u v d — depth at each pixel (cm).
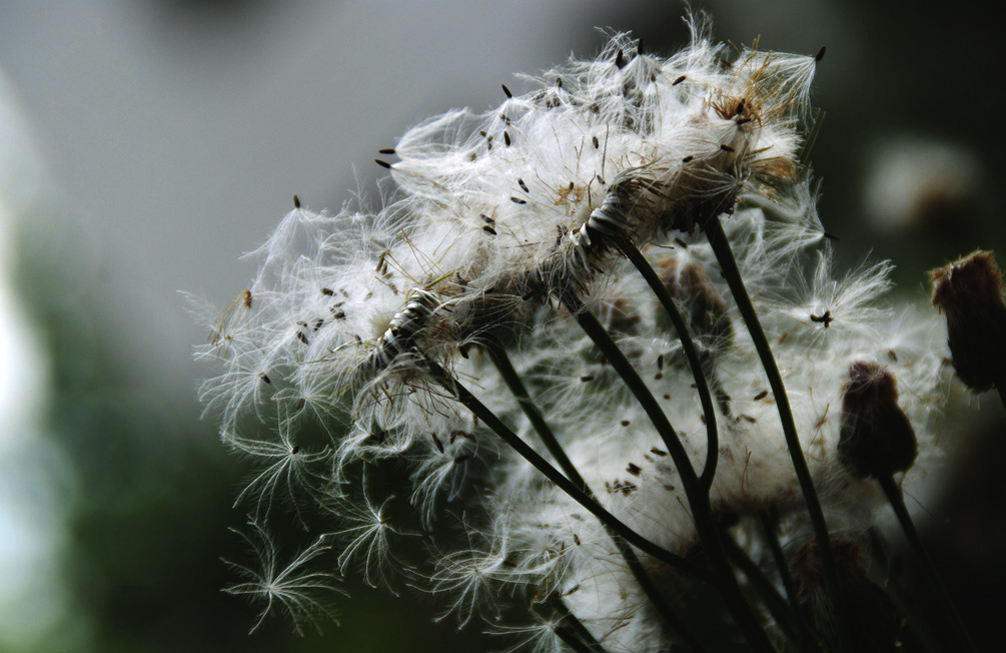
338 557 43
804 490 39
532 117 42
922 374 43
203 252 82
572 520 43
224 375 43
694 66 42
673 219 40
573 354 43
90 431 100
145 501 94
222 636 82
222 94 97
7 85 114
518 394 41
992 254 41
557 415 44
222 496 91
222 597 84
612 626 42
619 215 39
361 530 43
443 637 54
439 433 42
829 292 43
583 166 41
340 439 42
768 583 41
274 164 81
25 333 108
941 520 43
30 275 108
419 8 82
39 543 99
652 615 42
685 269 43
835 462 41
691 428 42
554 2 74
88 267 107
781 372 43
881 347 43
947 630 42
